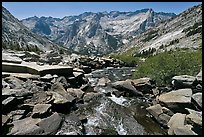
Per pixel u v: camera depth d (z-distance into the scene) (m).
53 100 15.66
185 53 26.31
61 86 19.14
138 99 19.81
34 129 11.73
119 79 29.69
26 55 42.62
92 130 13.56
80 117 15.21
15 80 18.20
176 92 16.86
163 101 16.08
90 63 45.06
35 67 22.81
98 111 16.70
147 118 15.58
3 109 13.31
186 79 18.19
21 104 14.46
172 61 24.75
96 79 29.22
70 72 24.22
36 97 15.88
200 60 22.59
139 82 22.02
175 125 13.10
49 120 12.95
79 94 19.45
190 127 12.45
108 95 20.92
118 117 15.70
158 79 23.38
